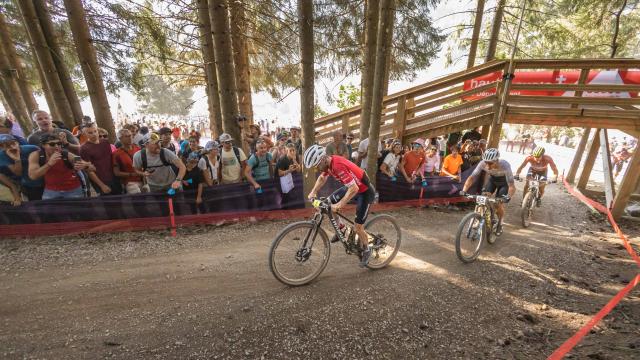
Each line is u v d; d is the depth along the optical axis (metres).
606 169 7.67
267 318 2.77
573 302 3.39
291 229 3.20
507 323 2.95
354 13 9.87
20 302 2.82
